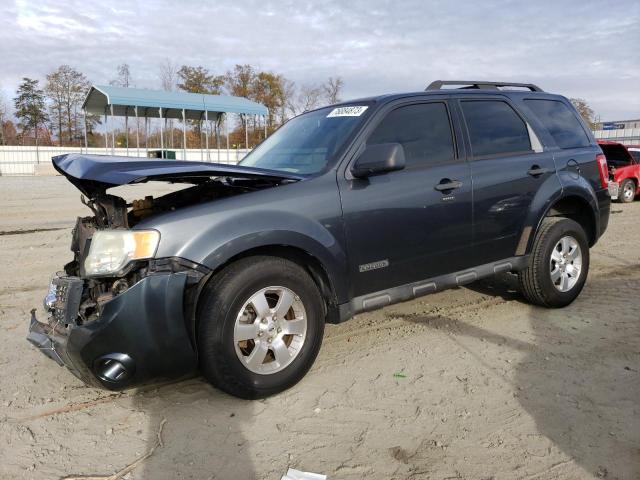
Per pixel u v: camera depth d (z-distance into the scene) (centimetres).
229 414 324
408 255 397
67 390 354
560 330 450
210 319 314
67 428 310
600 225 539
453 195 416
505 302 528
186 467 272
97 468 273
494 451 281
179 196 399
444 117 435
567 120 539
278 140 464
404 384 358
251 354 329
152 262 300
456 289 575
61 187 2198
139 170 306
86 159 330
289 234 335
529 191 468
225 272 323
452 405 329
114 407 333
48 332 327
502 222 452
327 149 392
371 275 380
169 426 311
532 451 280
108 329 287
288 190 348
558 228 485
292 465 273
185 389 356
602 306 512
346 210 363
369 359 398
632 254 752
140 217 359
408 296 401
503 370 375
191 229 310
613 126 6262
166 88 5975
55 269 682
